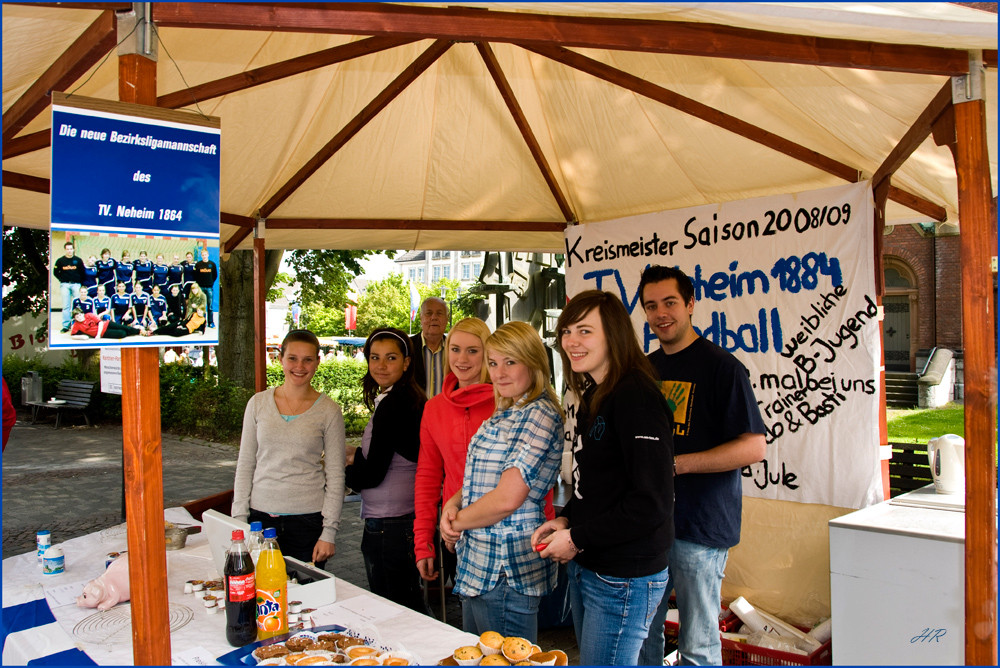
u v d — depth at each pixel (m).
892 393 16.70
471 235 5.50
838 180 3.95
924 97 2.54
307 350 3.03
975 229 1.98
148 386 1.55
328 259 14.58
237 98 3.45
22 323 19.42
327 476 3.01
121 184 1.45
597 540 1.84
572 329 1.99
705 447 2.61
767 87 3.01
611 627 1.91
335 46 3.14
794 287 3.76
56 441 11.69
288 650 1.82
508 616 2.11
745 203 3.96
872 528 2.66
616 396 1.91
